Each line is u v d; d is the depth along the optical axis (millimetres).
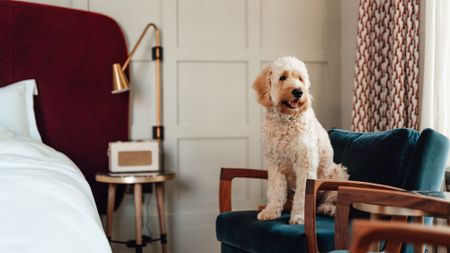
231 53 3492
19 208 1409
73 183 1909
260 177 2549
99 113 3305
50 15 3205
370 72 2994
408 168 2020
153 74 3402
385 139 2223
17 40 3133
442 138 2025
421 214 1523
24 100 3002
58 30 3223
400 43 2658
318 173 2418
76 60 3260
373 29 2980
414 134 2146
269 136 2375
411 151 2105
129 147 3064
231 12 3504
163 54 3410
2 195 1485
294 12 3592
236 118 3510
